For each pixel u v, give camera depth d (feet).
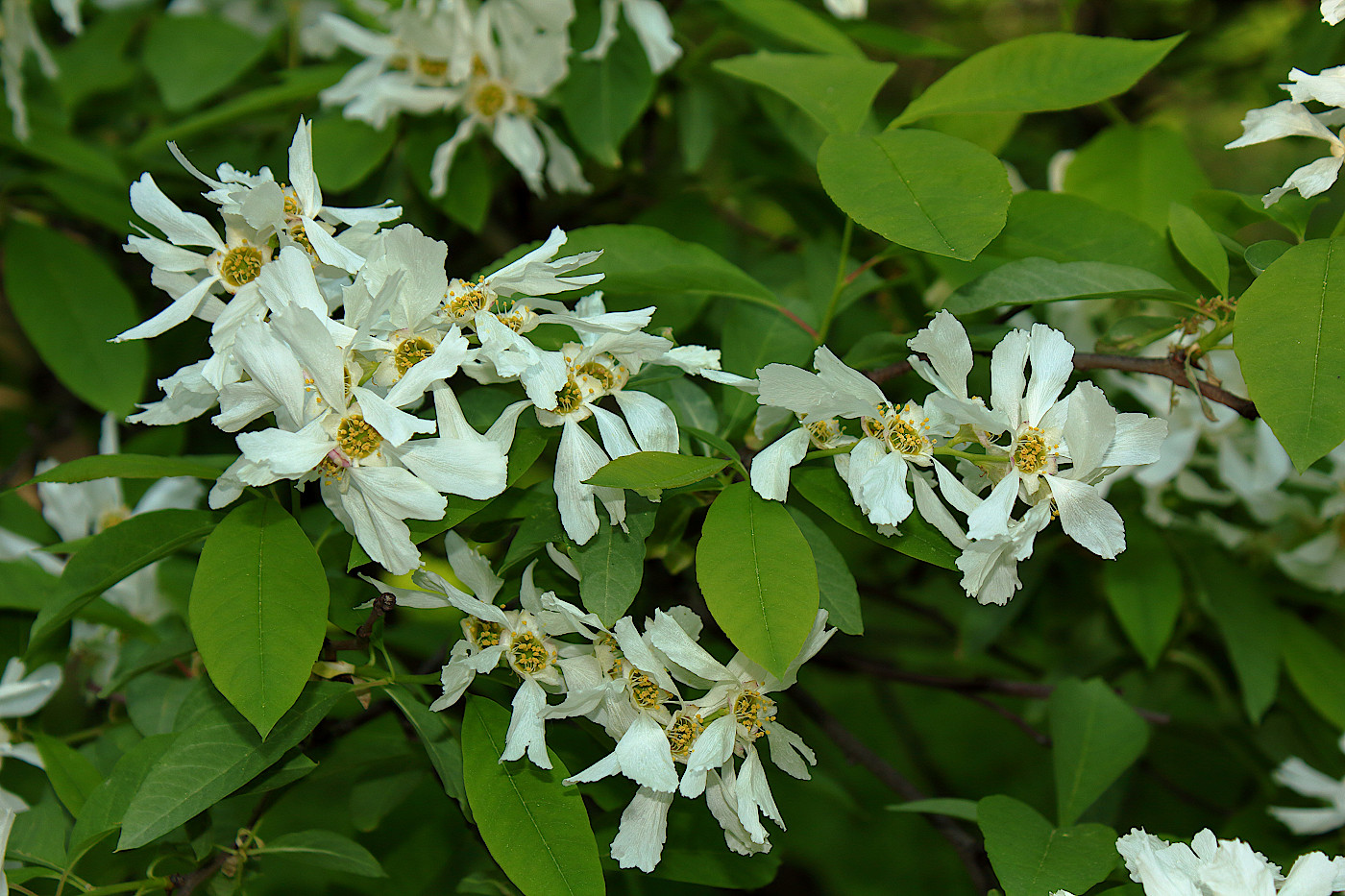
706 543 1.49
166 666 1.77
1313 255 1.50
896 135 1.57
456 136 1.91
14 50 1.98
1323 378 1.47
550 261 1.62
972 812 1.67
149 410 1.55
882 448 1.50
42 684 1.77
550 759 1.53
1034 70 1.65
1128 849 1.52
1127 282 1.62
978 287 1.64
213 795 1.51
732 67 1.71
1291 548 1.98
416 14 1.89
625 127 1.92
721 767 1.55
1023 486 1.51
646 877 1.73
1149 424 1.51
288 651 1.48
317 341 1.45
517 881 1.49
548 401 1.50
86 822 1.59
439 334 1.51
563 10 1.86
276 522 1.52
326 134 1.93
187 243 1.55
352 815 1.78
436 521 1.50
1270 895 1.49
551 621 1.53
